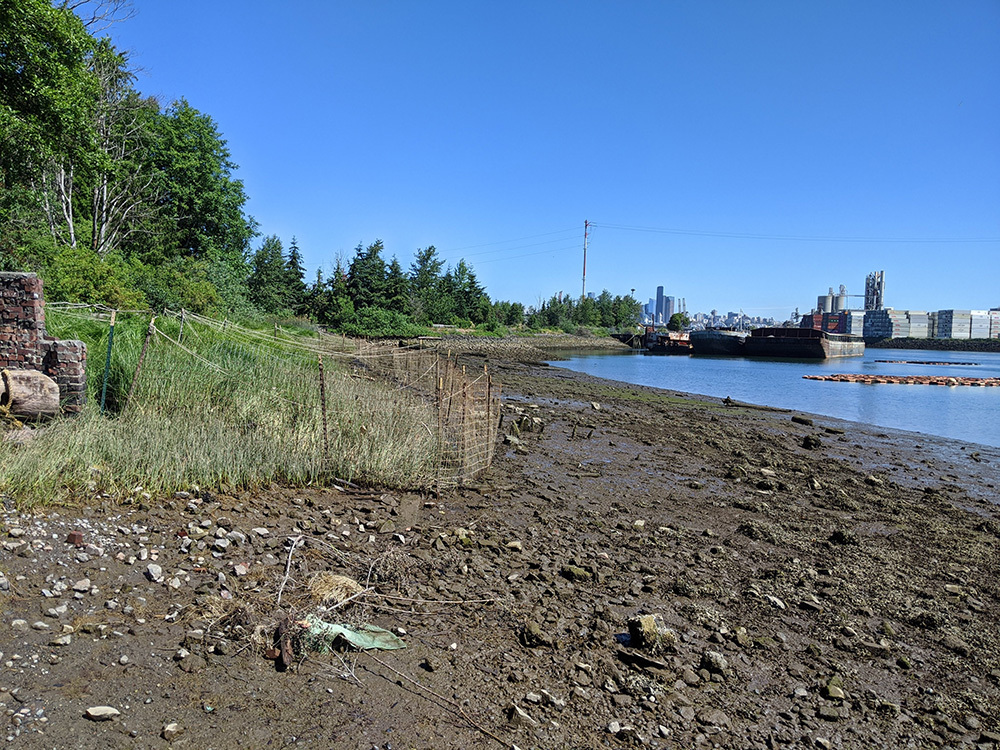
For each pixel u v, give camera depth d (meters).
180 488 7.20
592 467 12.20
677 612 6.14
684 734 4.29
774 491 11.43
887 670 5.36
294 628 4.65
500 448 12.74
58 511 6.00
